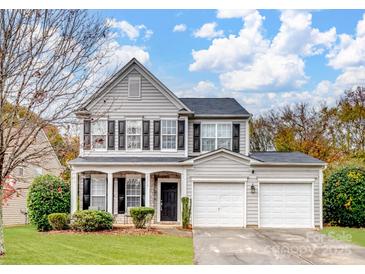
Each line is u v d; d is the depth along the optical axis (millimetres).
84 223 20344
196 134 25531
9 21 11820
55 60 12398
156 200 24734
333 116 43156
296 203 23219
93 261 12922
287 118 45312
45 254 13984
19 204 32125
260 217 23125
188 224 22672
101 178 24859
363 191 23547
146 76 25266
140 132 25141
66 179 25500
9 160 12539
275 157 24766
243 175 23266
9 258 13062
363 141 41188
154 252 14734
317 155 40031
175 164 23297
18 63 12031
